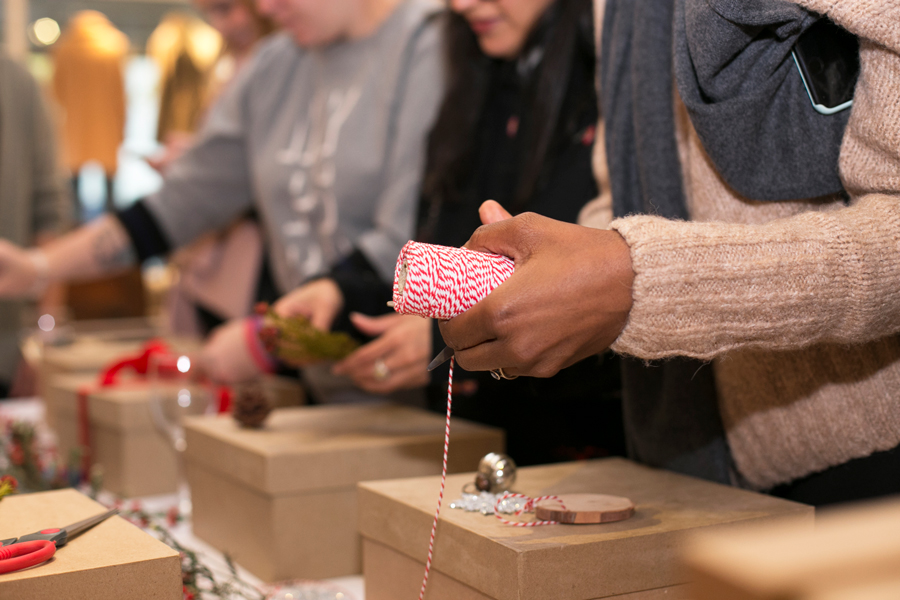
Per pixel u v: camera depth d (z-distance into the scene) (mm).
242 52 2098
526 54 1117
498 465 674
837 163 631
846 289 545
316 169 1585
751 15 602
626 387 845
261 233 1867
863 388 661
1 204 2334
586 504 609
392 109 1478
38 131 2438
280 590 751
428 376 1083
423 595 630
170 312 2051
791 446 713
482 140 1183
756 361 716
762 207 684
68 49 3443
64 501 674
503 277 564
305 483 851
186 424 1036
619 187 812
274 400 1349
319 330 1123
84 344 1922
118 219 1809
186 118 3287
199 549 977
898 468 668
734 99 633
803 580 173
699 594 187
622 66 814
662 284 525
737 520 601
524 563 527
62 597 493
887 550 182
